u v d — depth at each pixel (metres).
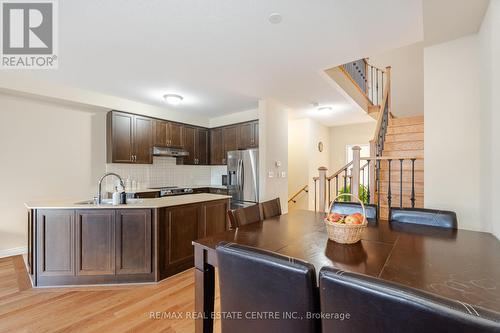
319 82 3.33
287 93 3.80
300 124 5.73
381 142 3.78
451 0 1.68
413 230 1.68
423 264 1.09
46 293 2.35
